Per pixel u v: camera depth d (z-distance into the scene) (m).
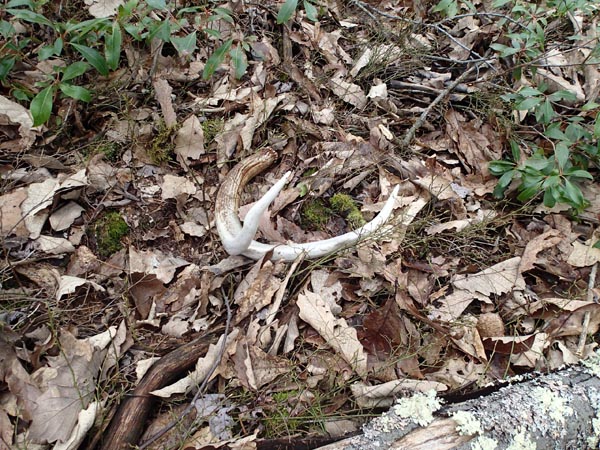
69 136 1.15
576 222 1.18
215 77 1.30
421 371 0.96
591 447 0.82
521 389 0.82
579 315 1.03
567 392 0.82
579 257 1.11
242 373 0.90
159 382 0.87
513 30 1.42
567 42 1.45
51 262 1.00
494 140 1.29
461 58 1.45
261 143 1.23
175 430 0.84
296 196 1.16
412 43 1.47
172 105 1.23
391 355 0.95
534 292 1.08
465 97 1.37
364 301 1.03
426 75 1.41
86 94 1.03
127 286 0.99
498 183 1.17
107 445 0.80
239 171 1.08
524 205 1.18
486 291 1.06
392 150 1.24
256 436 0.85
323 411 0.90
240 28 1.38
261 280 1.00
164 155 1.16
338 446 0.76
